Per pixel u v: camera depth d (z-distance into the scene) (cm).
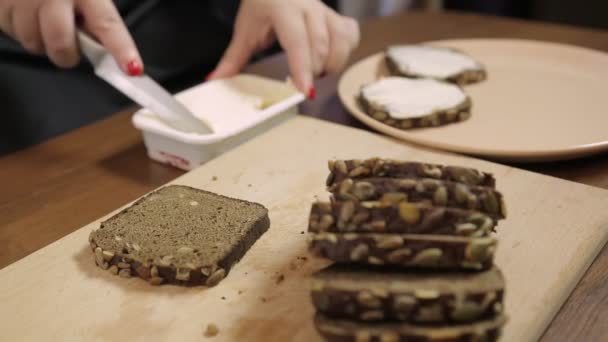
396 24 100
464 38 91
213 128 59
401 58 73
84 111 76
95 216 53
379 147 58
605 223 48
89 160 61
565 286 43
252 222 48
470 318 38
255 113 60
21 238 51
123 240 46
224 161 57
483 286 39
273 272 46
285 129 61
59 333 42
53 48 63
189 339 41
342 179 45
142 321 42
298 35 69
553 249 46
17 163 60
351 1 133
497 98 66
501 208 42
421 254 40
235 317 43
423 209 41
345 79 71
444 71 70
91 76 80
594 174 55
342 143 59
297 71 68
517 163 57
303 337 41
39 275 46
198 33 87
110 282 45
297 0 71
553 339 41
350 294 38
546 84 69
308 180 54
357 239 40
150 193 51
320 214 42
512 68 73
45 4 61
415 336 38
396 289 38
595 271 45
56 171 59
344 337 38
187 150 58
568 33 91
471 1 131
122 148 63
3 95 75
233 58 72
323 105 69
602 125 60
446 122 62
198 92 65
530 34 92
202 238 47
